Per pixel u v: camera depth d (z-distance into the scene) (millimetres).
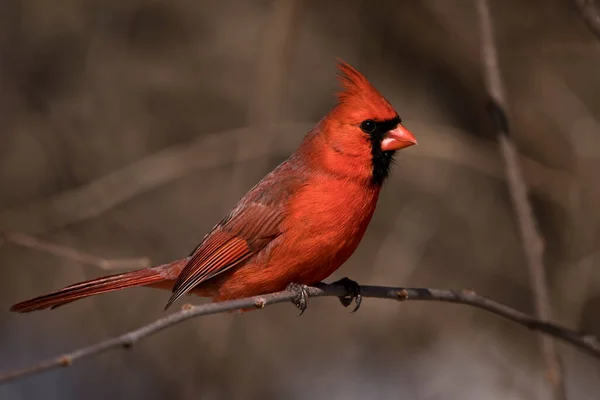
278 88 10820
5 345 11977
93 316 12008
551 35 12086
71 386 11742
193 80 12414
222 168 12297
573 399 10891
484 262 12219
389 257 11875
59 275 11836
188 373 11445
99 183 11078
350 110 5703
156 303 11891
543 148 12055
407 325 12016
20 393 11680
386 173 5785
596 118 11945
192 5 12492
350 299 5824
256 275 5832
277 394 11453
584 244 11352
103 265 6746
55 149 12133
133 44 12422
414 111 12250
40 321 12219
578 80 12086
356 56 12422
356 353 11914
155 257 11961
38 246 6820
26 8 12172
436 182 12266
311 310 12078
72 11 12266
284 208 5707
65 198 11156
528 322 4988
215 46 12492
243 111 12344
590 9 4938
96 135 12219
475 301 5074
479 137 12336
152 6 12422
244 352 11195
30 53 12203
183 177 12266
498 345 11820
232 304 4578
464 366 11641
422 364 11734
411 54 12461
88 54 12281
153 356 11719
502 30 12188
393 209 12266
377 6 12406
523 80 12156
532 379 11383
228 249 5844
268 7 12477
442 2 12273
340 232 5680
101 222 11938
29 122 12156
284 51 10719
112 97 12297
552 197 11539
